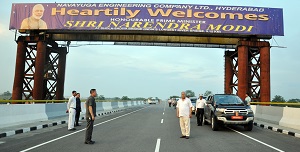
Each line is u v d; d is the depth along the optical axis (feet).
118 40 89.04
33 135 36.45
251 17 81.30
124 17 81.71
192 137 35.42
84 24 82.02
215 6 81.87
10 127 41.83
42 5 83.71
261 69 80.48
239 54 81.25
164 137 34.88
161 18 81.10
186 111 34.58
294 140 33.86
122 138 33.83
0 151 25.16
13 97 80.94
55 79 94.48
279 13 82.02
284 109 48.83
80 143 29.91
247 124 42.39
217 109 42.91
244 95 78.89
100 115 77.51
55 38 89.20
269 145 29.76
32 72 84.43
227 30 80.48
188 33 82.17
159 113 87.30
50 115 58.70
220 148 27.50
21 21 83.15
